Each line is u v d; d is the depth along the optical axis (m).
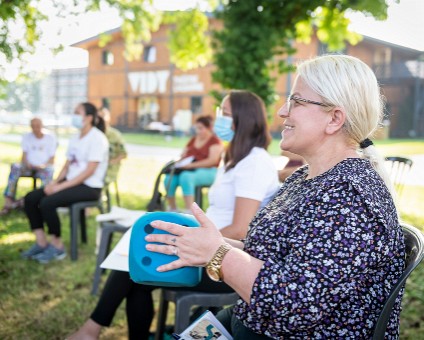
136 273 1.55
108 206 6.09
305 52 24.11
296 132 1.53
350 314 1.38
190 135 31.48
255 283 1.35
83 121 4.70
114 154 6.11
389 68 31.91
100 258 3.68
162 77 34.78
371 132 1.53
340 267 1.30
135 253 1.55
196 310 2.70
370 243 1.32
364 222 1.32
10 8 4.57
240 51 6.12
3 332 3.09
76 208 4.58
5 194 6.64
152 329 3.14
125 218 3.63
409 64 32.03
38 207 4.62
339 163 1.48
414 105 32.22
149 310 2.39
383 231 1.33
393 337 1.45
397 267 1.42
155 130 34.59
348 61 1.50
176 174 6.30
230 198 2.57
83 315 3.37
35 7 4.78
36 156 6.69
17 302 3.56
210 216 2.65
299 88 1.53
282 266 1.37
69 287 3.88
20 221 6.17
